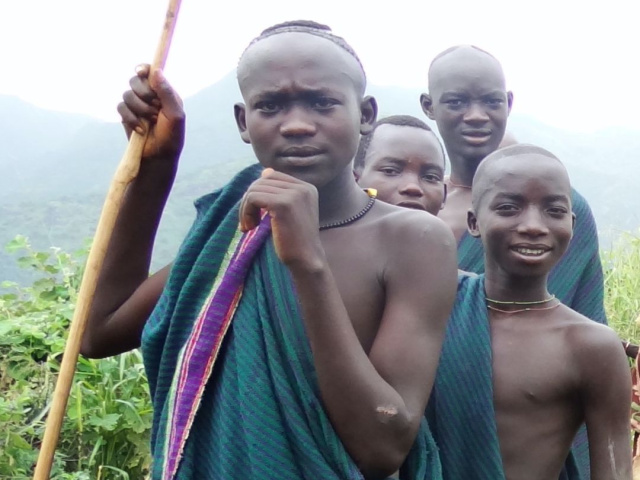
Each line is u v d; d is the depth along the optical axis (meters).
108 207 2.50
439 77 4.17
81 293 2.46
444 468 2.83
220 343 2.36
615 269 7.32
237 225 2.47
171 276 2.54
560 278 3.63
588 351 2.88
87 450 4.50
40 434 4.47
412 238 2.37
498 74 4.14
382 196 3.77
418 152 3.78
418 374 2.25
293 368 2.24
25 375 4.82
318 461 2.17
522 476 2.85
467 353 2.91
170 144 2.57
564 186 2.96
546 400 2.88
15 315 5.59
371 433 2.15
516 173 2.94
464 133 4.12
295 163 2.30
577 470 3.03
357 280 2.37
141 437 4.49
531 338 2.94
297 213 2.17
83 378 4.67
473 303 3.01
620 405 2.88
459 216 4.08
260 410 2.22
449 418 2.86
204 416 2.38
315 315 2.15
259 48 2.36
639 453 4.62
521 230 2.91
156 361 2.56
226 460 2.26
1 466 4.18
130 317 2.75
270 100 2.33
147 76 2.53
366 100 2.53
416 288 2.32
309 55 2.31
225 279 2.38
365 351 2.34
